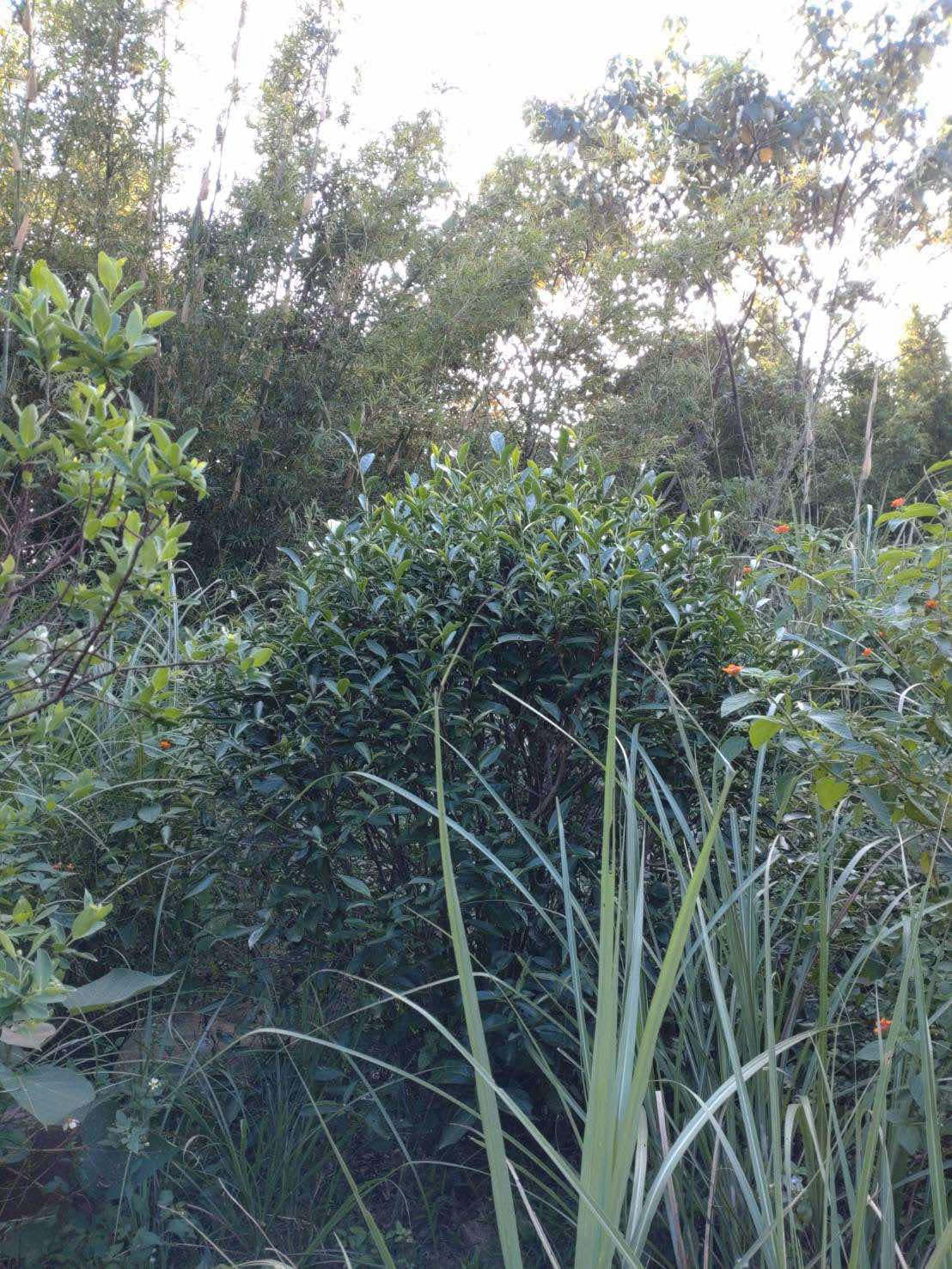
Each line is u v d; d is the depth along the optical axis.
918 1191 2.12
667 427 8.80
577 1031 2.49
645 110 11.32
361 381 7.15
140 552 2.27
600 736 2.73
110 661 2.46
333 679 2.70
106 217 6.70
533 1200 2.47
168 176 6.90
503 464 3.14
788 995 2.52
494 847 2.60
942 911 2.37
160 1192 2.45
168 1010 2.97
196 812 3.03
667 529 2.95
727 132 11.33
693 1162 2.09
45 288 2.14
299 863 2.73
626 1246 1.43
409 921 2.63
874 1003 2.44
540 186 9.40
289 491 6.79
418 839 2.62
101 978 2.76
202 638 3.22
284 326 7.04
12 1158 2.34
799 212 11.48
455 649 2.68
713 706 2.73
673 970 1.55
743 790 2.83
